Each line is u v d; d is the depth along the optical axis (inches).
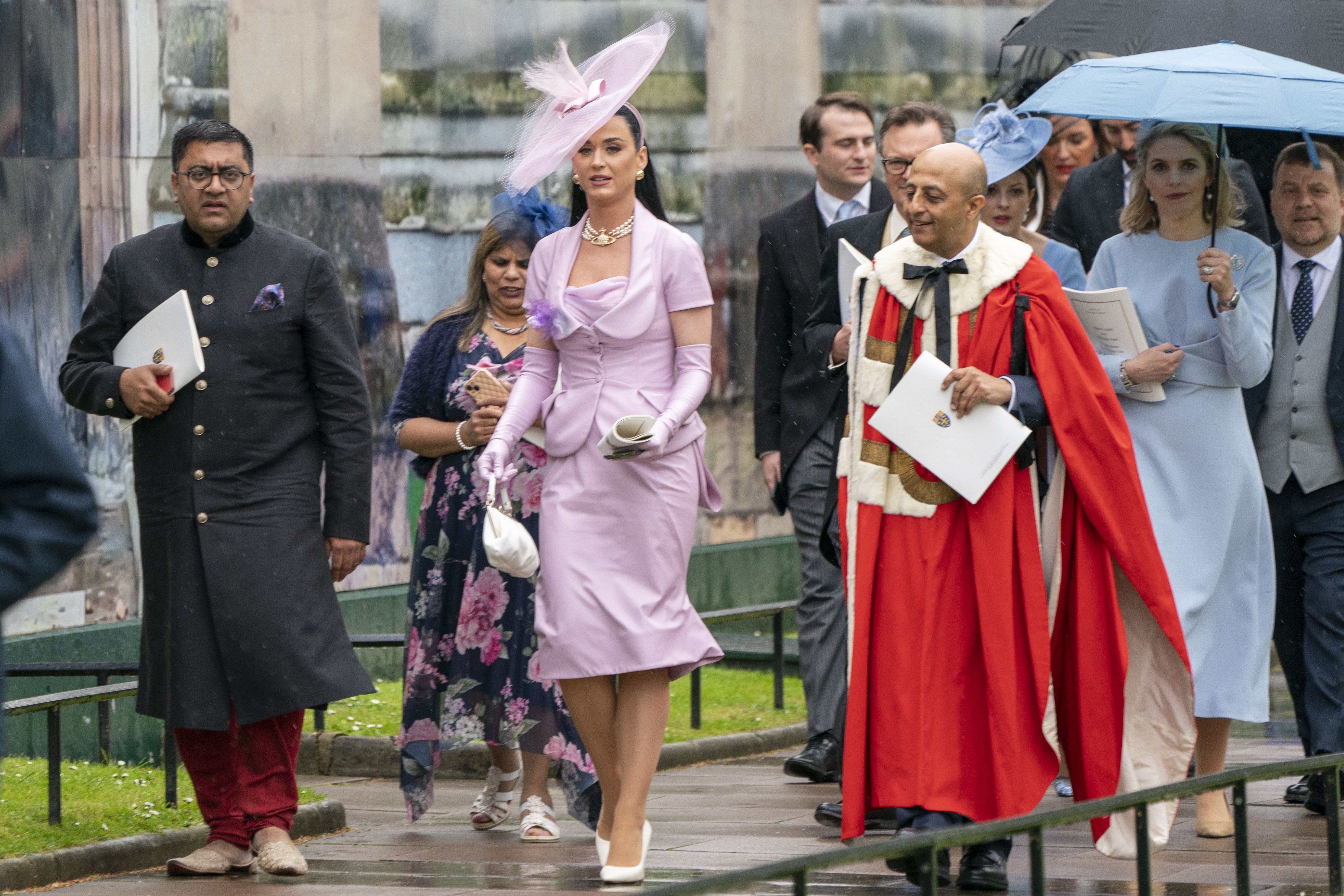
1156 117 783.1
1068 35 947.3
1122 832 718.5
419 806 876.6
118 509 1127.0
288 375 768.3
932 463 697.6
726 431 1614.2
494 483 713.0
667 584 709.3
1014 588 704.4
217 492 754.2
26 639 1060.5
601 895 682.2
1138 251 831.1
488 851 816.9
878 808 711.1
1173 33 918.4
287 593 754.8
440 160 1354.6
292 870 746.2
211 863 755.4
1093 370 711.1
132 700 1130.0
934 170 708.7
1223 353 805.2
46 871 735.7
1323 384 866.8
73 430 1104.2
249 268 765.3
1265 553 826.2
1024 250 719.7
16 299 1080.2
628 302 709.9
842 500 727.7
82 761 1034.1
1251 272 810.2
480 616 848.3
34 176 1090.7
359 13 1291.8
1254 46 906.7
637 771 706.8
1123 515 707.4
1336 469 866.1
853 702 705.0
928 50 1745.8
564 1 1446.9
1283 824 853.2
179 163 754.8
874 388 719.7
